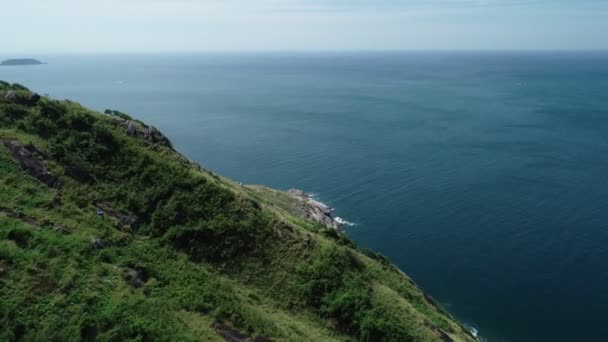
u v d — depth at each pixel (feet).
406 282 193.47
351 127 620.90
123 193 164.04
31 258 114.11
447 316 190.90
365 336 138.31
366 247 273.95
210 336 113.09
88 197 156.15
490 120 648.79
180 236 154.61
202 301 125.59
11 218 128.67
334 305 144.36
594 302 217.56
